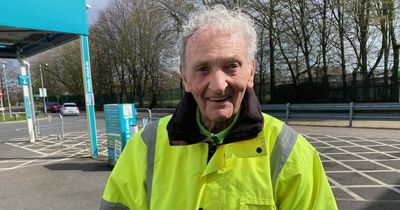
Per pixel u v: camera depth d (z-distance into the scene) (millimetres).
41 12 8078
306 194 1244
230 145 1279
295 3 20297
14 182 6637
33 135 13086
